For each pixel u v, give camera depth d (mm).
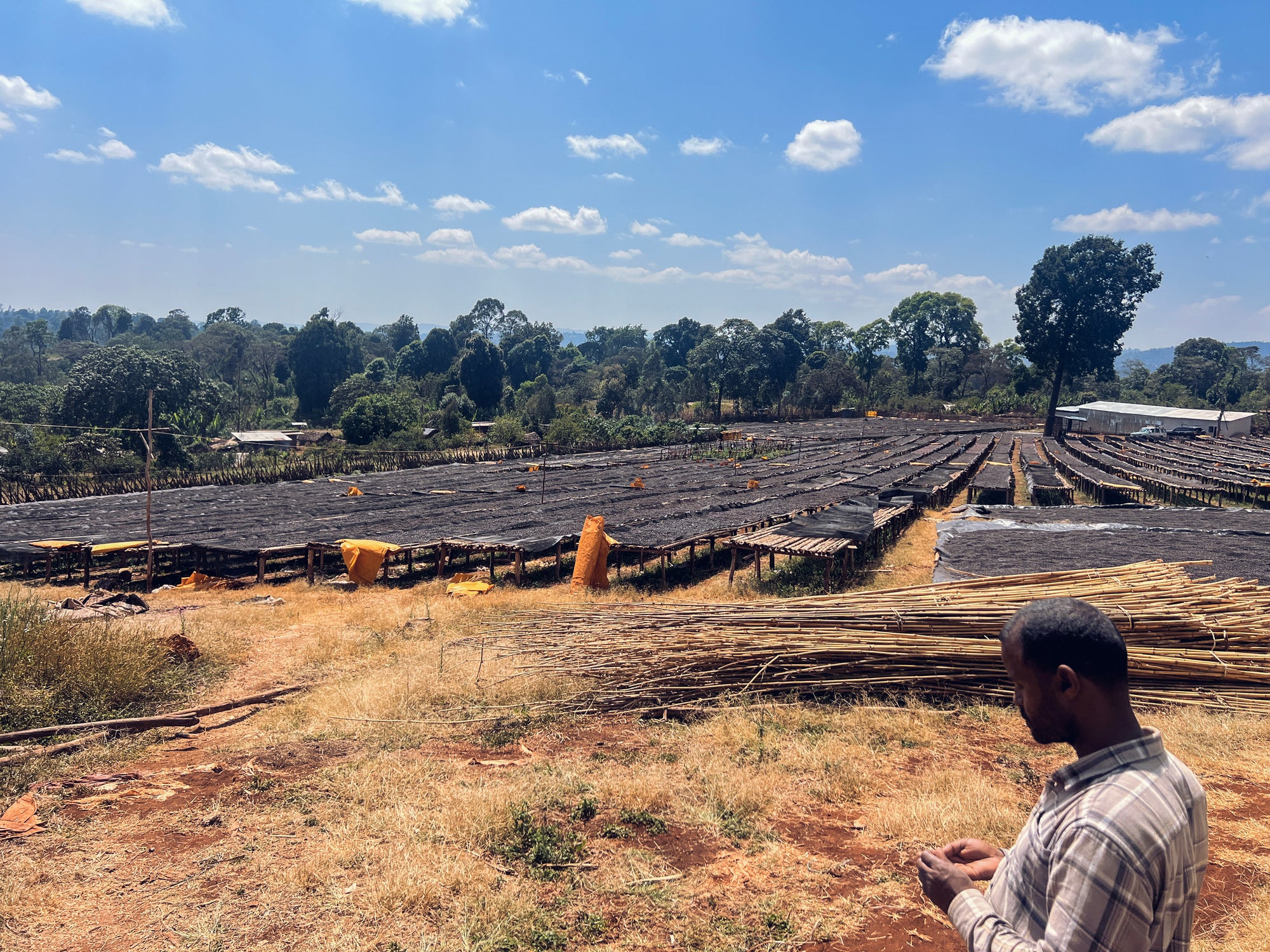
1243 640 10055
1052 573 11766
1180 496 41906
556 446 67062
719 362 110250
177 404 60469
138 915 5039
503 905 5168
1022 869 2031
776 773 7660
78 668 10180
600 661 10422
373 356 147875
